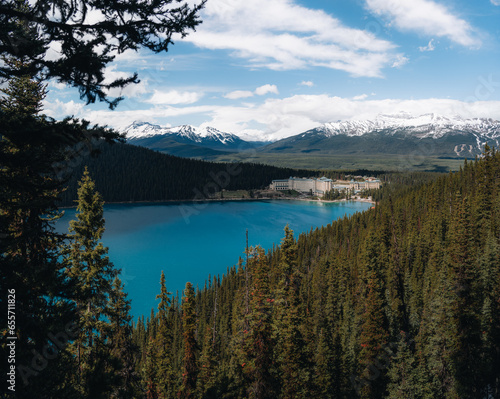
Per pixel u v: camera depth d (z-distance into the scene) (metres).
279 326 39.09
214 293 117.69
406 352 46.84
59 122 8.77
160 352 45.66
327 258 108.31
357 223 151.75
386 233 104.25
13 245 11.35
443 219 97.44
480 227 84.19
